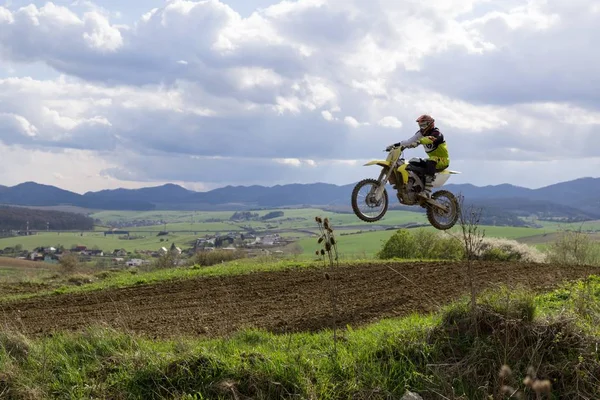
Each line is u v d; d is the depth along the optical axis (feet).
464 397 21.53
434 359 23.68
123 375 23.53
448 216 44.86
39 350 26.00
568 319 24.39
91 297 47.01
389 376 22.86
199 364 23.63
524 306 24.81
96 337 26.96
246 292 44.70
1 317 39.29
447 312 25.68
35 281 64.39
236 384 22.58
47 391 23.13
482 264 53.67
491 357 23.34
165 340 29.25
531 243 95.09
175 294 46.06
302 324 31.50
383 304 35.37
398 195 43.19
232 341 26.55
